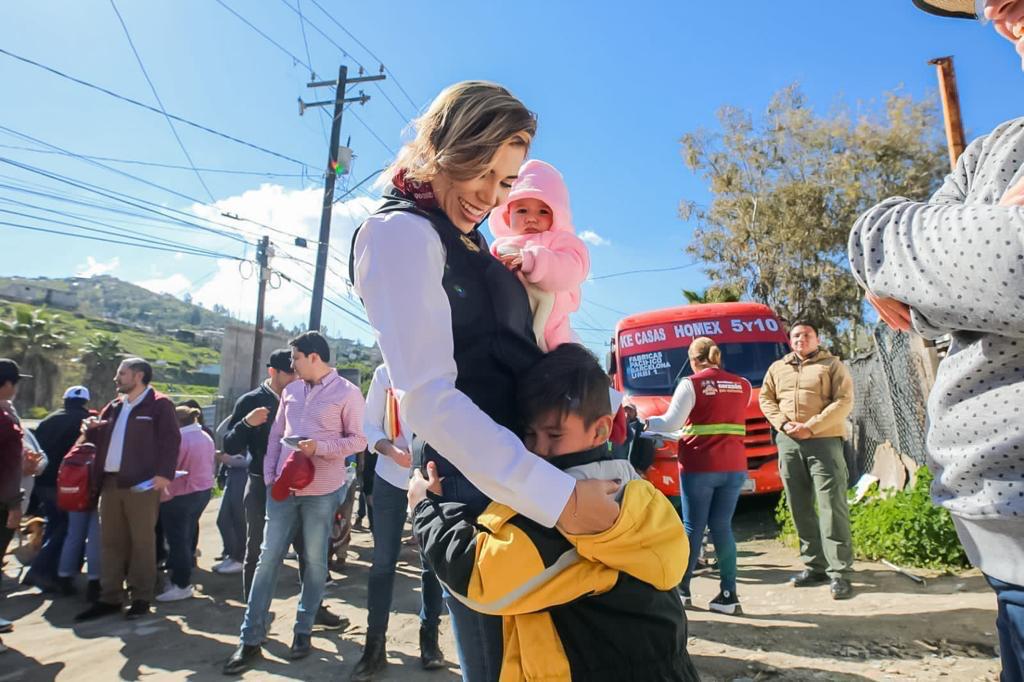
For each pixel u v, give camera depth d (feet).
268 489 13.80
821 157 73.67
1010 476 3.75
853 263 4.45
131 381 16.97
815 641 12.26
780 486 23.76
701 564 20.47
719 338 27.96
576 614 4.37
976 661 10.85
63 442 20.61
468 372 4.85
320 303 52.44
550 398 4.80
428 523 4.93
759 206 74.18
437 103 5.05
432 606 12.40
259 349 60.49
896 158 70.03
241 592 18.81
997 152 4.30
